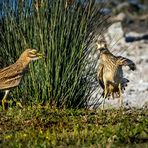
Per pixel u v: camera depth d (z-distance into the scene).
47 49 14.89
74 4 15.12
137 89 20.66
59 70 14.91
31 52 14.38
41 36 14.94
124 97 19.19
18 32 15.13
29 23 15.13
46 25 14.98
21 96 15.05
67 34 14.95
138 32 35.22
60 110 14.20
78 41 15.01
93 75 15.27
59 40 14.91
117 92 15.55
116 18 36.97
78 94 15.07
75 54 14.98
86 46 15.17
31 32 15.10
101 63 14.88
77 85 15.03
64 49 14.91
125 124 12.79
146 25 37.09
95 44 15.17
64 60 14.94
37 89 14.95
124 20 37.19
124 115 13.73
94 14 15.33
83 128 12.95
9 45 15.19
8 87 14.23
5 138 12.17
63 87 14.95
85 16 15.14
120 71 14.77
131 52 27.50
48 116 13.63
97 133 12.38
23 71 14.41
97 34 15.39
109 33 28.75
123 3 40.47
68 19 15.02
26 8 15.17
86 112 14.06
